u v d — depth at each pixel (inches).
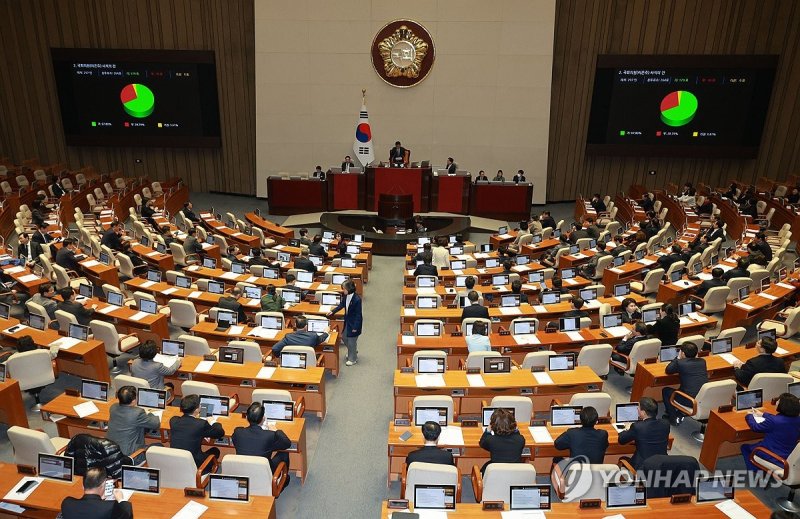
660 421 263.7
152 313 429.4
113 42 964.6
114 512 200.1
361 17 916.0
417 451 247.6
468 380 333.7
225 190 1037.8
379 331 504.1
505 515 221.3
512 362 367.2
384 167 856.9
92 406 298.0
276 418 296.0
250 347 357.1
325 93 946.7
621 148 948.0
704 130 922.7
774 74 894.4
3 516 232.8
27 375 342.0
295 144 970.1
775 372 338.3
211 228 724.0
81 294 460.8
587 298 477.7
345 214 859.4
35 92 992.9
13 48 969.5
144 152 1032.8
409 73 928.9
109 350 397.7
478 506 225.6
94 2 948.0
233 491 227.9
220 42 952.9
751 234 700.0
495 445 254.5
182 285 507.2
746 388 341.4
